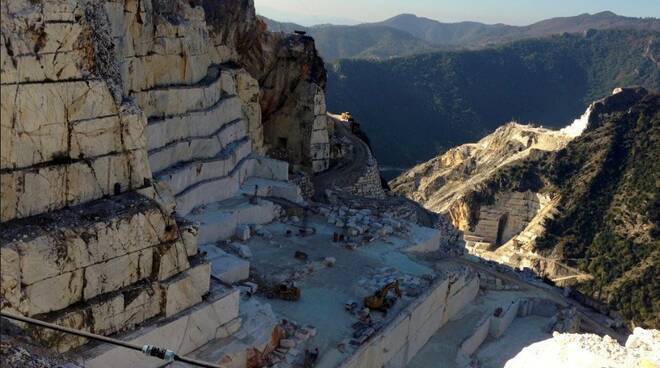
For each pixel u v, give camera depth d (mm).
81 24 15602
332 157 51438
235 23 39531
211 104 31938
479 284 33219
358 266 28375
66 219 15234
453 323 29344
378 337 22531
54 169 15305
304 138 46125
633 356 20734
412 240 33094
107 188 16719
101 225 15508
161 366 16828
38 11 14578
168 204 18453
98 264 15531
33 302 14266
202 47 31922
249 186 34312
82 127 15859
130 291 16297
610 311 35625
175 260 17469
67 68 15336
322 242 30531
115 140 16734
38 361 12891
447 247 40375
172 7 29359
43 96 14875
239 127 35531
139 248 16484
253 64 43906
